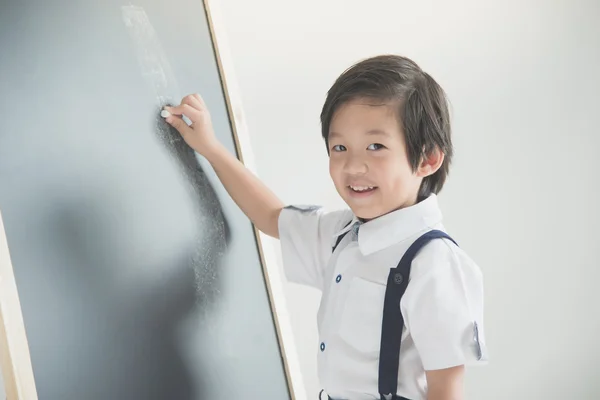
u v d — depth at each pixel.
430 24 1.63
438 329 0.93
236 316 1.06
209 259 1.04
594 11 1.72
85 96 0.92
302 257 1.11
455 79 1.65
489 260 1.71
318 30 1.56
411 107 0.93
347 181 0.95
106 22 0.97
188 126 1.06
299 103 1.56
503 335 1.73
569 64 1.72
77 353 0.84
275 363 1.10
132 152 0.96
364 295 0.98
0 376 1.10
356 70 0.94
